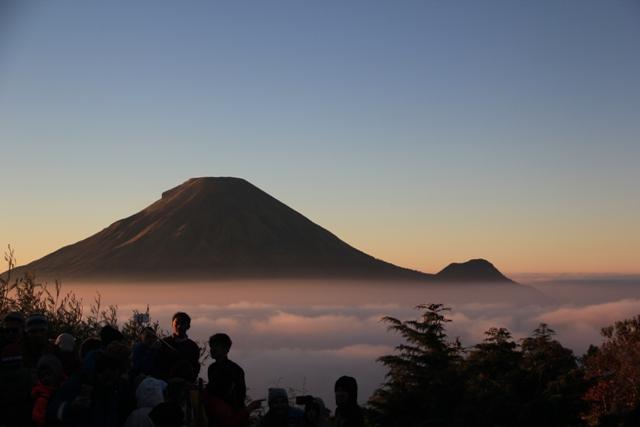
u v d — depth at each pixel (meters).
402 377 44.09
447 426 40.72
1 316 15.00
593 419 41.59
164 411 7.95
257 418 13.76
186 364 9.51
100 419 9.15
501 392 45.19
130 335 15.20
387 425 42.53
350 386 9.71
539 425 42.91
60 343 10.84
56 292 16.00
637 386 42.97
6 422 9.69
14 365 9.84
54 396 9.30
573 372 46.12
